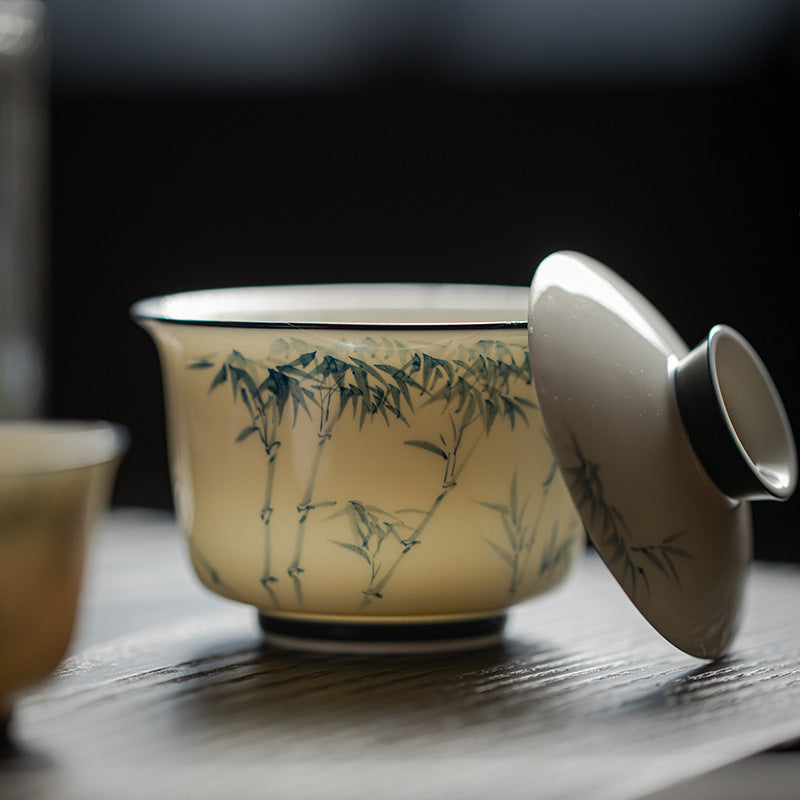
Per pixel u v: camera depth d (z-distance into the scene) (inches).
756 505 27.0
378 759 15.5
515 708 16.5
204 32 32.9
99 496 15.9
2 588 15.2
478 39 30.6
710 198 28.9
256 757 15.5
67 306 34.5
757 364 18.2
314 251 32.6
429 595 17.4
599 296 17.5
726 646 17.6
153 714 16.3
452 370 17.1
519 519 17.5
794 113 28.0
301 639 17.9
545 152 30.3
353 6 31.6
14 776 15.2
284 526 17.3
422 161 31.5
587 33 29.6
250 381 17.3
